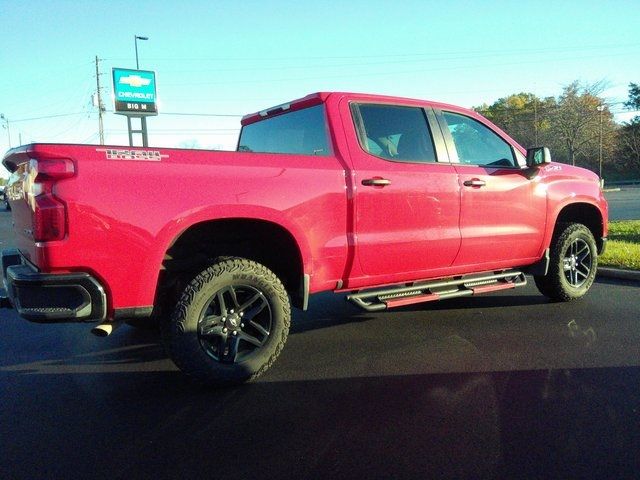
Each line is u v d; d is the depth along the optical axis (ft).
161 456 9.32
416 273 15.33
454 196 15.60
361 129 14.42
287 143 15.85
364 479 8.51
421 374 12.92
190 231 12.85
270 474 8.69
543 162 16.85
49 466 9.04
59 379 13.21
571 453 9.14
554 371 12.88
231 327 12.17
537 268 18.71
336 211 13.44
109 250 10.53
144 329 17.85
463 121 16.87
